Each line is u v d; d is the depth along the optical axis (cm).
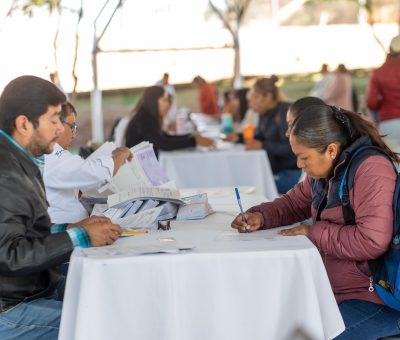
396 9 1811
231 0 888
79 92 1194
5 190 212
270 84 522
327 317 212
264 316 209
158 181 310
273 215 262
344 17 2052
